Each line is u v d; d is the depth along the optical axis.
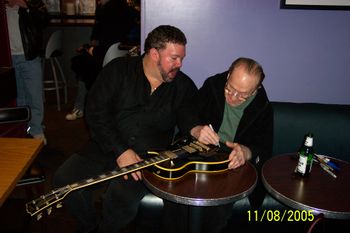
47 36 4.75
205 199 1.14
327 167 1.48
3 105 2.47
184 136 1.65
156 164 1.31
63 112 4.14
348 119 2.02
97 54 3.53
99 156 1.73
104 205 1.59
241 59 1.49
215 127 1.76
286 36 2.05
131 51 2.63
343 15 2.01
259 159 1.63
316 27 2.03
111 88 1.66
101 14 3.50
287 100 2.19
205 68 2.12
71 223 2.03
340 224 1.67
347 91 2.15
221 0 1.99
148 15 2.02
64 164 1.70
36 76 3.01
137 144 1.69
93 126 1.68
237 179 1.30
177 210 1.54
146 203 1.66
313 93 2.17
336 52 2.08
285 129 2.04
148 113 1.67
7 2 2.77
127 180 1.60
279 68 2.12
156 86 1.66
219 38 2.06
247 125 1.68
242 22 2.03
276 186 1.30
